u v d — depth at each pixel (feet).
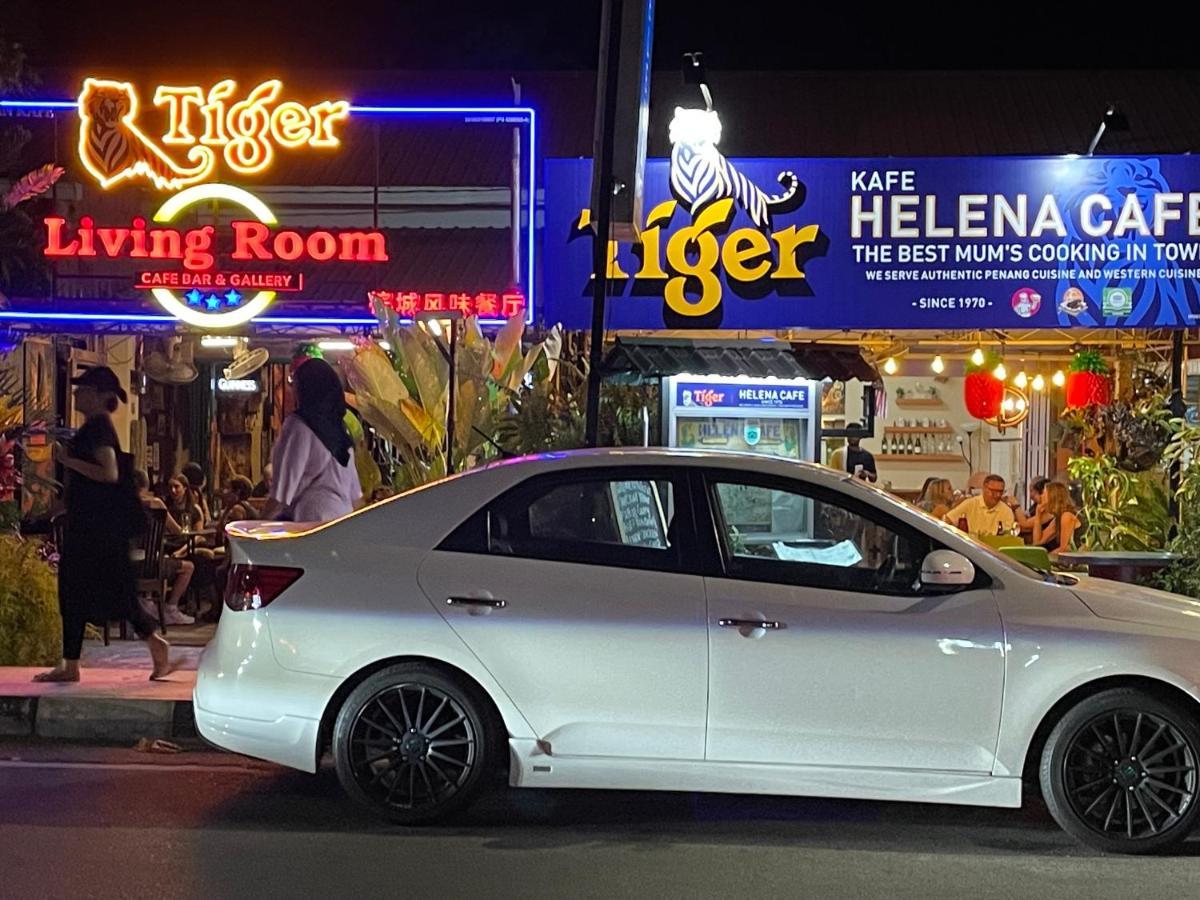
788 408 34.60
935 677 18.07
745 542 19.12
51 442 38.17
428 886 16.61
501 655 18.62
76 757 23.30
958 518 38.83
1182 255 34.91
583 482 19.43
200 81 53.16
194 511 42.16
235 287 36.86
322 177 44.73
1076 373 37.29
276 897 16.16
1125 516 32.35
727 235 35.55
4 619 29.12
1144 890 16.72
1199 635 18.04
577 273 35.76
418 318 31.99
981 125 48.03
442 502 19.52
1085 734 18.19
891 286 35.45
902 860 17.95
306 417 25.79
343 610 18.90
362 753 19.03
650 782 18.45
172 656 29.96
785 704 18.22
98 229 37.14
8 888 16.43
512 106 38.45
